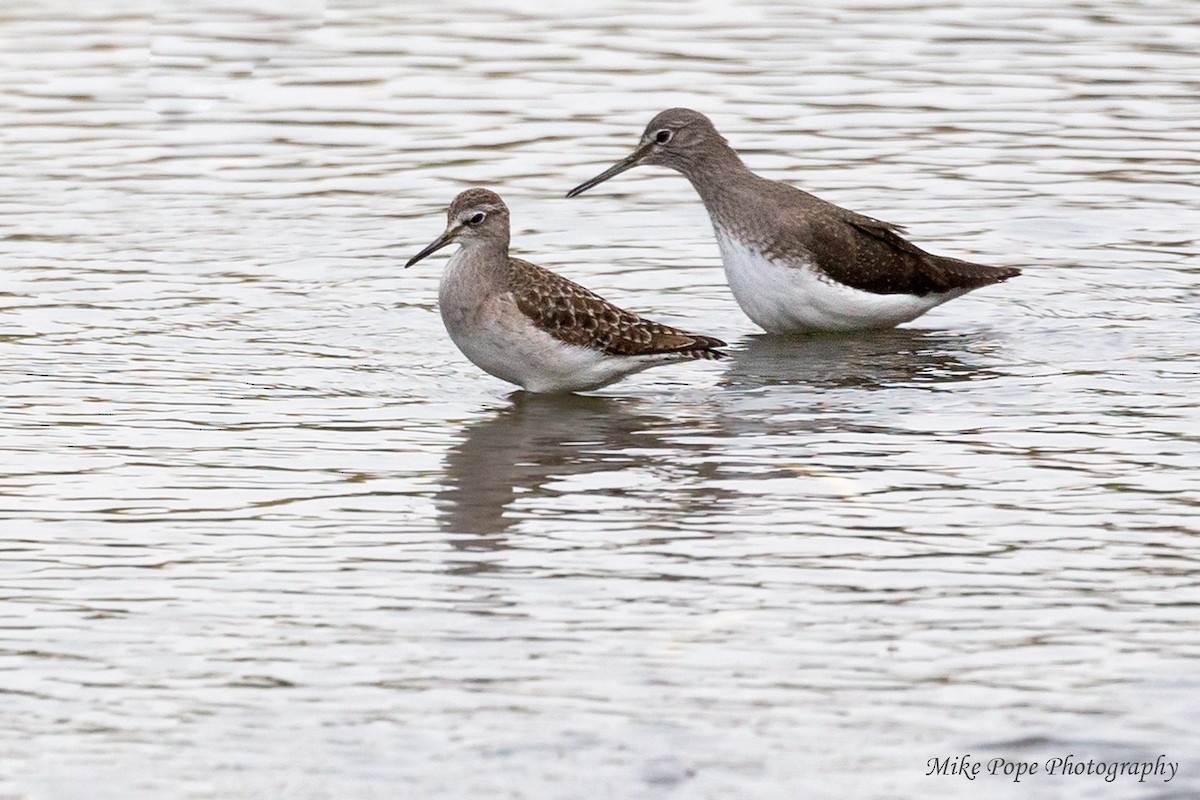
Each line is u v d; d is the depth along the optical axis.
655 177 23.52
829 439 14.88
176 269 19.92
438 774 9.32
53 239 20.84
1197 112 25.38
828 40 29.16
